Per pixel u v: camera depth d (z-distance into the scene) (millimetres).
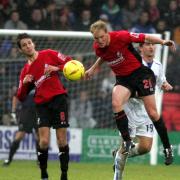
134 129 30859
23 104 41750
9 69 48781
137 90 26969
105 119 50906
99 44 26188
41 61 28484
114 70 27016
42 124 28594
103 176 35719
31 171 38219
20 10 56719
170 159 27984
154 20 57625
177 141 46750
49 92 28484
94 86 50938
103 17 56125
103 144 46938
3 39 49812
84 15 56719
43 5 57781
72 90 50625
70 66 27703
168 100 51906
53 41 49469
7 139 46562
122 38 26344
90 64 50312
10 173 36781
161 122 27453
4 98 48594
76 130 46812
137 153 31391
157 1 58750
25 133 44094
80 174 36719
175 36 57406
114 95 26594
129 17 58156
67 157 28844
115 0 58906
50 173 36781
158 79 31391
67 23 56594
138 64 26859
